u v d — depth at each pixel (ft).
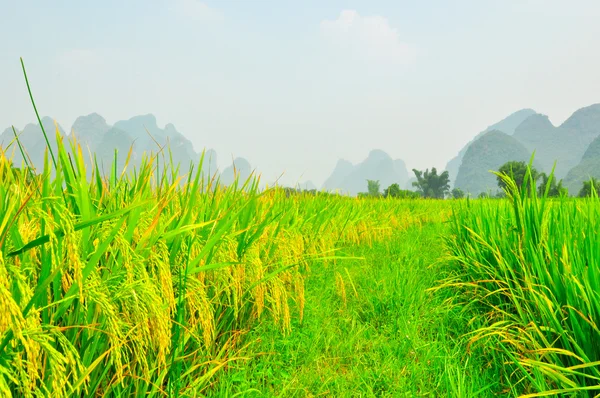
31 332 4.21
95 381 6.19
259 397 8.39
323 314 13.30
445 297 14.66
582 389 6.45
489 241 13.44
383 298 14.33
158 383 6.73
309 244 16.56
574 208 12.34
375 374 9.80
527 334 8.56
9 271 4.35
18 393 5.30
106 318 5.84
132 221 6.37
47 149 5.49
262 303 10.18
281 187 18.02
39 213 4.44
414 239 28.30
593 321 7.34
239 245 10.53
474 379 9.10
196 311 9.05
